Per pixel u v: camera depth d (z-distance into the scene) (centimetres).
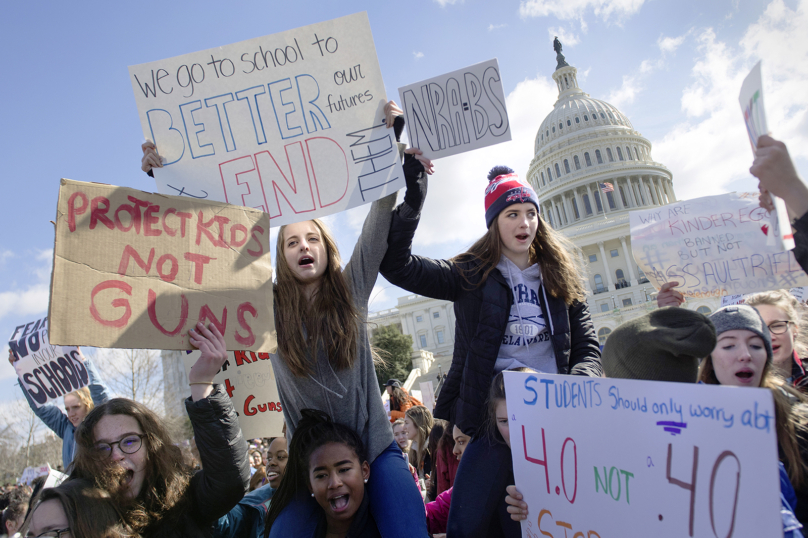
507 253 294
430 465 546
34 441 2633
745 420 121
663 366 174
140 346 202
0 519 532
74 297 196
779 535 113
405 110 269
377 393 259
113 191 214
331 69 269
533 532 193
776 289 304
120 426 225
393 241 266
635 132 8250
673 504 137
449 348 7462
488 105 265
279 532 227
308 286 259
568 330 284
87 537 194
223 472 220
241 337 222
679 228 329
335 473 222
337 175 265
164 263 216
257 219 243
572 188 7856
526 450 197
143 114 266
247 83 268
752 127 178
